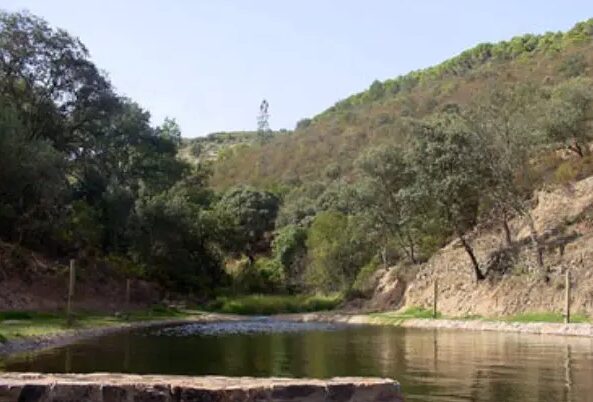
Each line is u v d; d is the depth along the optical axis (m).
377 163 58.00
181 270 61.75
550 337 30.95
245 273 69.44
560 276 38.72
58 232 49.06
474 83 111.06
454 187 44.34
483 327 37.91
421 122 48.66
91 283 48.97
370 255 62.22
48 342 24.98
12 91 52.59
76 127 58.12
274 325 42.19
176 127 85.50
